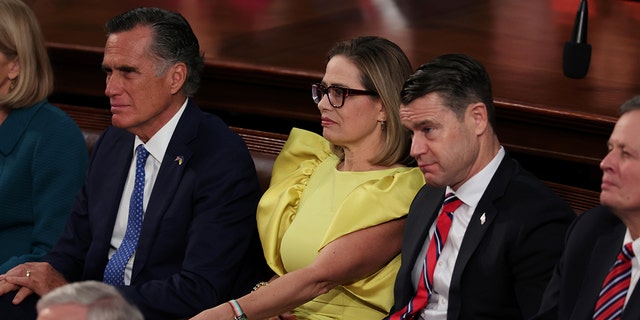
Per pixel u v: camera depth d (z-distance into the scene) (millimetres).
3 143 10352
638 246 6613
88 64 12570
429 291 8070
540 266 7578
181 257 9492
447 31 14125
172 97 9492
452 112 7609
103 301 4852
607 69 12266
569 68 11141
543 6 15805
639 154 6387
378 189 8695
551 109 10234
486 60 12594
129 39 9312
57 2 15266
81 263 10031
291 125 12430
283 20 14664
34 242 10344
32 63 10312
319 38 13586
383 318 8656
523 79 11664
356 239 8594
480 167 7820
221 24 14336
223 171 9375
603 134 10117
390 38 13680
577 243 7043
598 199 9398
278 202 9406
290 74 11594
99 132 11609
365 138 8930
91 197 9898
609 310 6664
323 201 9047
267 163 10516
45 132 10352
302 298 8438
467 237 7805
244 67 11789
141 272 9453
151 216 9422
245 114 12625
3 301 9312
